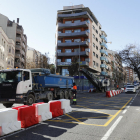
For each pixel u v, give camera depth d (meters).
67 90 18.48
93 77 34.56
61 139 4.56
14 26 51.69
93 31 52.31
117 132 5.23
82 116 8.09
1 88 10.51
